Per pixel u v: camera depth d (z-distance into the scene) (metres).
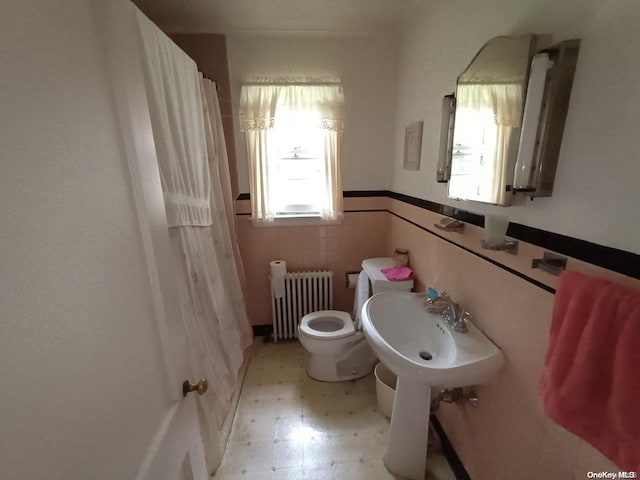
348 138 2.21
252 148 2.11
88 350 0.46
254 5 1.68
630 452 0.56
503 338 1.07
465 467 1.33
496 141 1.03
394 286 1.80
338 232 2.38
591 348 0.62
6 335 0.34
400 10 1.75
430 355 1.32
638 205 0.62
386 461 1.43
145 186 0.63
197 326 1.35
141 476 0.57
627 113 0.63
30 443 0.37
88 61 0.49
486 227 0.99
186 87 1.31
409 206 1.91
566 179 0.79
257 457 1.49
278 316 2.40
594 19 0.70
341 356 1.98
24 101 0.37
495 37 1.01
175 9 1.71
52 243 0.40
